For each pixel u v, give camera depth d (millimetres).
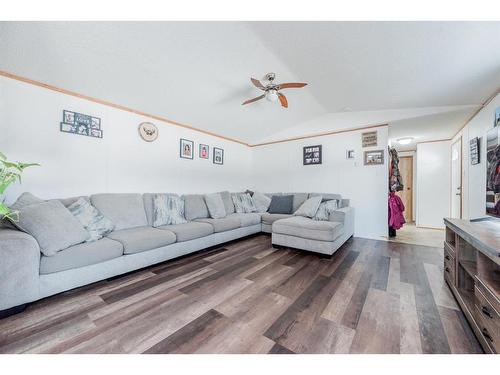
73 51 2043
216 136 4605
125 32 1937
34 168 2318
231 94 3209
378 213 3855
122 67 2359
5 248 1463
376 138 3875
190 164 4020
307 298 1776
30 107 2293
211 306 1652
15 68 2129
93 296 1779
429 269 2412
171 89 2893
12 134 2191
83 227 2037
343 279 2146
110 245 2012
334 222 3094
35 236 1633
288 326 1417
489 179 2146
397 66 2219
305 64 2467
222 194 4191
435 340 1278
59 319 1468
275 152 5137
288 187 4934
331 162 4340
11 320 1443
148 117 3350
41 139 2359
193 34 2033
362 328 1395
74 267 1776
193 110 3535
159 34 2000
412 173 5910
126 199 2775
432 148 4996
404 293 1859
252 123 4449
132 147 3146
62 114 2504
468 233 1506
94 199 2520
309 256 2848
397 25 1653
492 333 1108
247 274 2262
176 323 1442
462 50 1795
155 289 1918
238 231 3561
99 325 1412
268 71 2648
